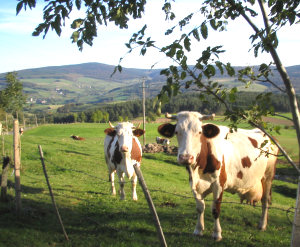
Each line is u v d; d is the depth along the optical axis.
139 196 11.70
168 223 8.16
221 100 3.72
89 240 6.75
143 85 39.75
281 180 22.69
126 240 6.86
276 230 8.32
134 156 11.09
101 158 23.95
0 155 15.51
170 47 3.54
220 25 4.28
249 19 3.92
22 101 48.44
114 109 97.19
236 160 7.46
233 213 9.59
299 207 4.02
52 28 3.77
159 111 3.50
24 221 7.40
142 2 4.53
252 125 3.81
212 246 6.74
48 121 135.38
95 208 9.18
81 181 14.46
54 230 7.15
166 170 23.61
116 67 3.78
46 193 10.61
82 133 66.88
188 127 6.12
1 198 8.55
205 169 6.77
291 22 3.54
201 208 7.18
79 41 4.14
